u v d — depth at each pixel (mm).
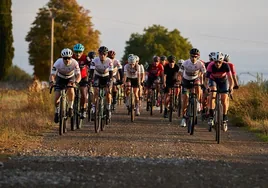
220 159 15461
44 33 102688
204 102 26281
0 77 99750
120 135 20828
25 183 11758
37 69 103688
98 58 22891
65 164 14016
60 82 21047
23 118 24953
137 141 19078
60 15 103000
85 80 22828
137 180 12258
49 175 12578
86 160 14680
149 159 15039
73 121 22156
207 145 18547
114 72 27719
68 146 17609
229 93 20203
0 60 99812
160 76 32094
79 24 103500
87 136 20406
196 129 23812
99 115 21781
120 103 39312
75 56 23078
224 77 20359
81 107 22859
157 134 21406
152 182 12109
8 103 37438
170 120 27234
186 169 13680
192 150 17156
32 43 103250
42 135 20531
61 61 20625
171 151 16797
